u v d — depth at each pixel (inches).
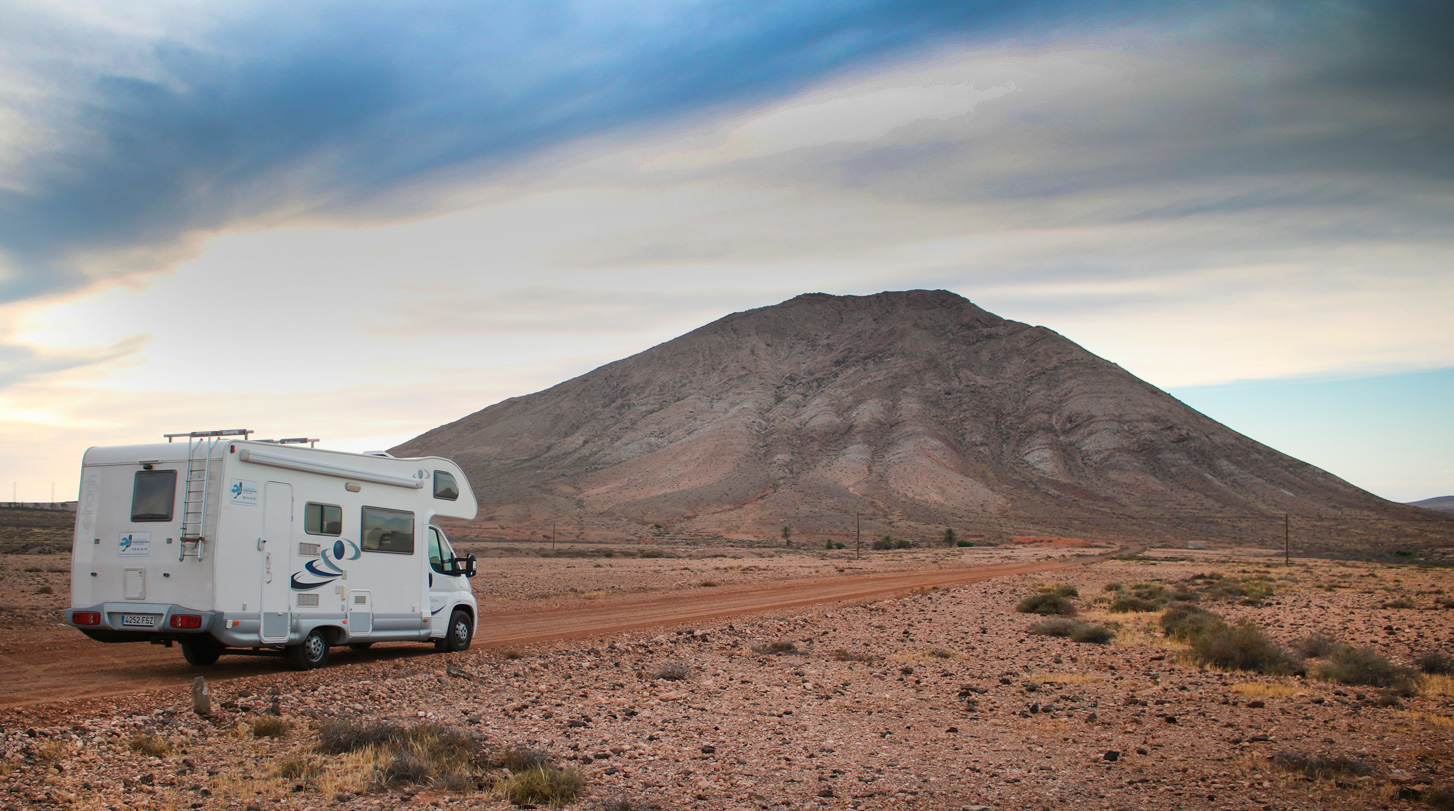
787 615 1187.9
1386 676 650.8
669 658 762.2
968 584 1988.2
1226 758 429.1
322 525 639.1
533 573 2284.7
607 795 351.6
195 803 320.8
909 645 893.8
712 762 409.7
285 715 467.2
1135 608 1311.5
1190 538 7559.1
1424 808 349.1
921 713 538.3
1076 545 6437.0
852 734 475.5
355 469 669.9
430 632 725.3
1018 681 663.8
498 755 398.3
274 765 371.9
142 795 326.0
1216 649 751.7
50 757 362.3
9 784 326.3
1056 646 888.3
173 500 577.6
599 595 1505.9
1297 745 455.2
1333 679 660.7
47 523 5044.3
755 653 819.4
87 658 664.4
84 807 308.3
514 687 589.3
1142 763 418.3
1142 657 800.3
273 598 598.9
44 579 1574.8
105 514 596.1
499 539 5969.5
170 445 588.4
